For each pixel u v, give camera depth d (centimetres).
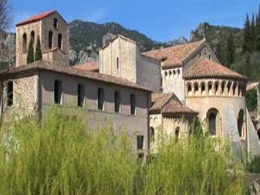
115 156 1680
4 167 1532
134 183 1705
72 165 1539
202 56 8231
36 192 1505
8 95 5372
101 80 5994
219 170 1775
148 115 6869
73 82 5628
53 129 1633
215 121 7519
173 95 7325
